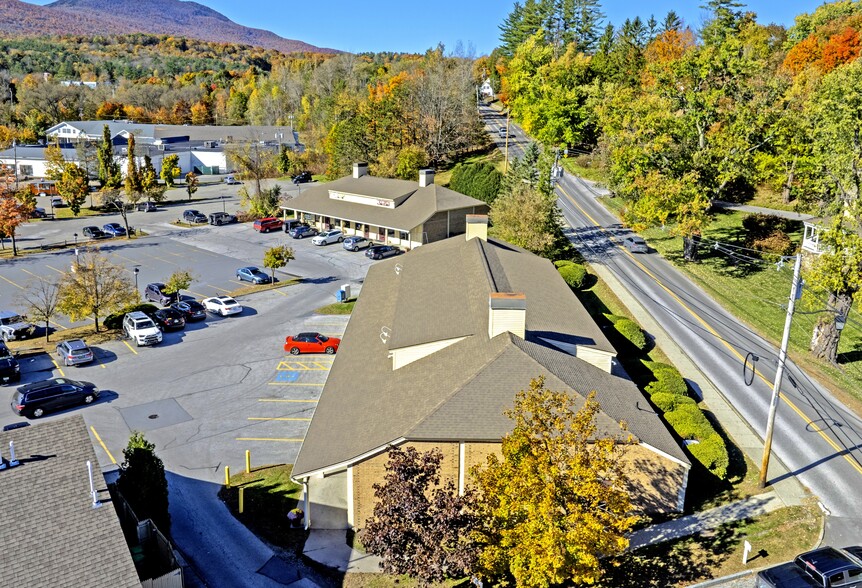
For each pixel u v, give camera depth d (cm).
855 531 2458
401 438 2398
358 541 2473
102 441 3152
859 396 3559
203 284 5800
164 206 9444
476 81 16075
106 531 1819
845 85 4100
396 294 4109
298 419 3416
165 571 2119
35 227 8044
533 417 2064
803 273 3872
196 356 4219
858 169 3972
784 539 2408
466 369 2723
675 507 2595
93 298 4475
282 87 17450
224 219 8275
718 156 5716
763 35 10694
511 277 3862
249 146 11112
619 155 6162
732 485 2772
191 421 3375
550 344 3075
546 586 1911
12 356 4022
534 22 16112
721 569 2267
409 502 1953
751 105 5694
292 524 2542
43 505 1848
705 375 3781
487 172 8175
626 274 5597
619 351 4034
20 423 3275
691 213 5688
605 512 1992
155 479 2366
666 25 14112
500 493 2017
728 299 5009
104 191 8881
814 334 4069
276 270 6256
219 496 2733
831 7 10531
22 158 11488
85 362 4044
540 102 11262
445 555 1950
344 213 7444
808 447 3053
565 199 8562
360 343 3575
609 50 13075
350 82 15712
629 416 2659
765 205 7306
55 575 1677
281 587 2216
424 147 11062
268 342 4469
